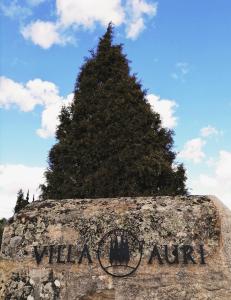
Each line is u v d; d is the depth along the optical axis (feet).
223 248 17.53
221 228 17.97
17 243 19.01
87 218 19.04
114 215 18.90
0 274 18.49
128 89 38.50
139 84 40.68
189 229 18.06
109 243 18.24
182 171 36.09
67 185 34.30
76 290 17.58
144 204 19.12
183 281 17.07
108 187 33.47
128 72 41.55
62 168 35.88
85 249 18.25
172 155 38.11
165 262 17.53
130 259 17.76
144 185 34.35
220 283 16.85
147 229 18.29
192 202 18.84
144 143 35.96
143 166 33.71
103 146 35.32
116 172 33.99
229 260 17.26
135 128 36.29
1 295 17.98
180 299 16.79
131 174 33.88
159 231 18.17
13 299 17.79
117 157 34.45
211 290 16.79
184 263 17.40
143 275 17.40
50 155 37.14
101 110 37.24
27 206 20.39
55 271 18.08
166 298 16.89
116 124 36.01
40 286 17.89
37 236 18.99
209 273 17.08
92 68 40.91
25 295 17.83
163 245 17.84
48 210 19.71
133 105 38.27
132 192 33.04
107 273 17.65
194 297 16.75
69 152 35.88
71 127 37.55
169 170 35.14
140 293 17.11
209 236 17.83
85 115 38.14
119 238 18.28
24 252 18.74
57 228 19.03
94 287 17.51
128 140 35.50
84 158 35.19
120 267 17.69
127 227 18.45
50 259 18.35
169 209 18.69
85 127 36.73
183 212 18.49
